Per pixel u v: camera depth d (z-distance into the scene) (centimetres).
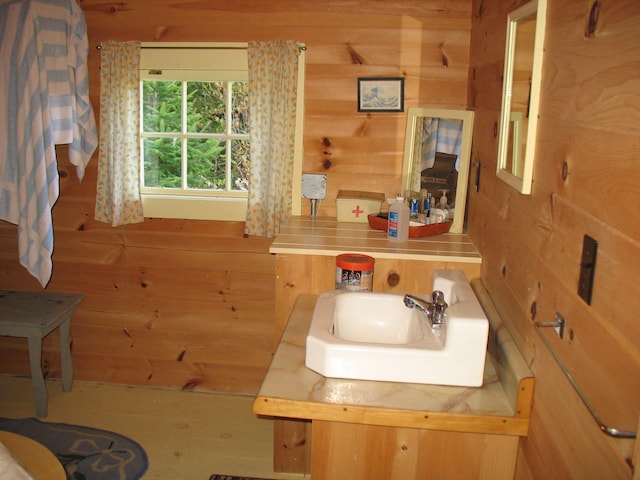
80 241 312
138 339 320
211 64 288
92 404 306
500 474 168
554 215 141
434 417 157
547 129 148
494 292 205
